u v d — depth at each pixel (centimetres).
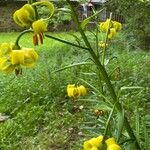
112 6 994
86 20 218
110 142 169
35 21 182
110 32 333
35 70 834
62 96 689
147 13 998
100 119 322
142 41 1080
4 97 701
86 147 172
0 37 1833
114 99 227
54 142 532
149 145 241
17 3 2106
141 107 563
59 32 1792
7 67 188
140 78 702
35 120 599
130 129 233
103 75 226
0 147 526
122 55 977
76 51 1085
